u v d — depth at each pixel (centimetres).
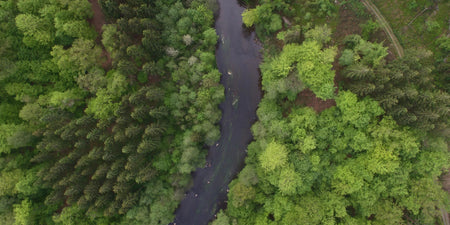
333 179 5225
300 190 5259
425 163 4794
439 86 5356
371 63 5362
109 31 5256
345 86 5547
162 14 5644
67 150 5484
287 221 5072
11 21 5056
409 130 4806
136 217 5453
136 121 5459
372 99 4934
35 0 5041
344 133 5156
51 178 5012
